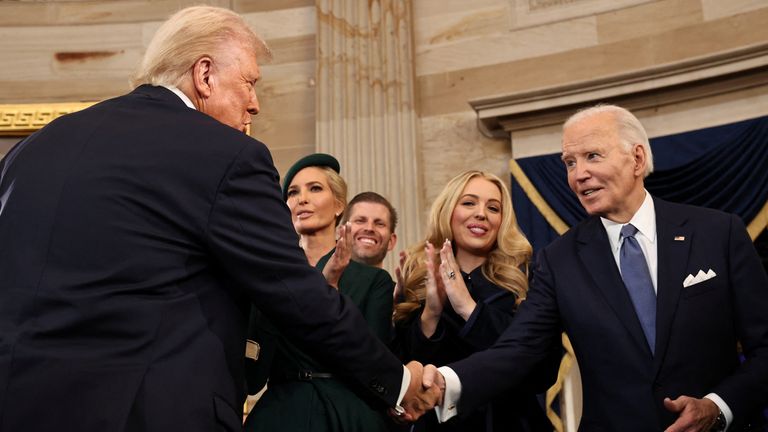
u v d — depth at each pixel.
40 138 2.04
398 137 6.54
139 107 2.09
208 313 1.93
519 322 2.84
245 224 1.97
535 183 6.07
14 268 1.84
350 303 2.14
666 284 2.61
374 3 6.90
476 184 3.33
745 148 5.54
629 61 6.17
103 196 1.89
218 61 2.26
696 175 5.62
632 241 2.76
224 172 1.97
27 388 1.69
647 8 6.20
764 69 5.58
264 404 2.61
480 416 2.98
